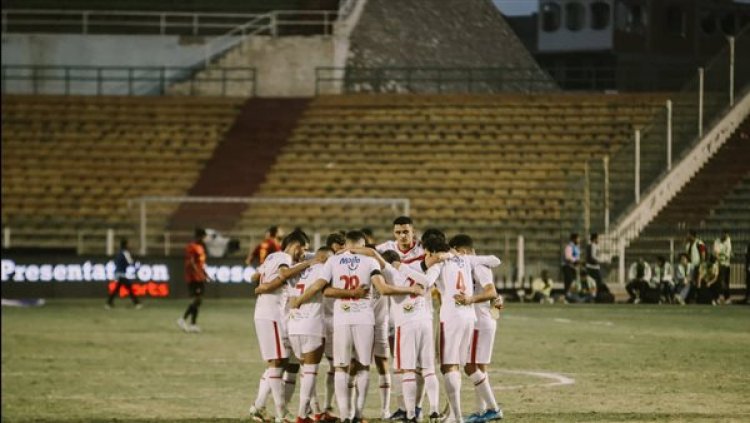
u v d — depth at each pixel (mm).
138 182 81500
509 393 30562
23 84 91312
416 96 86938
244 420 27500
